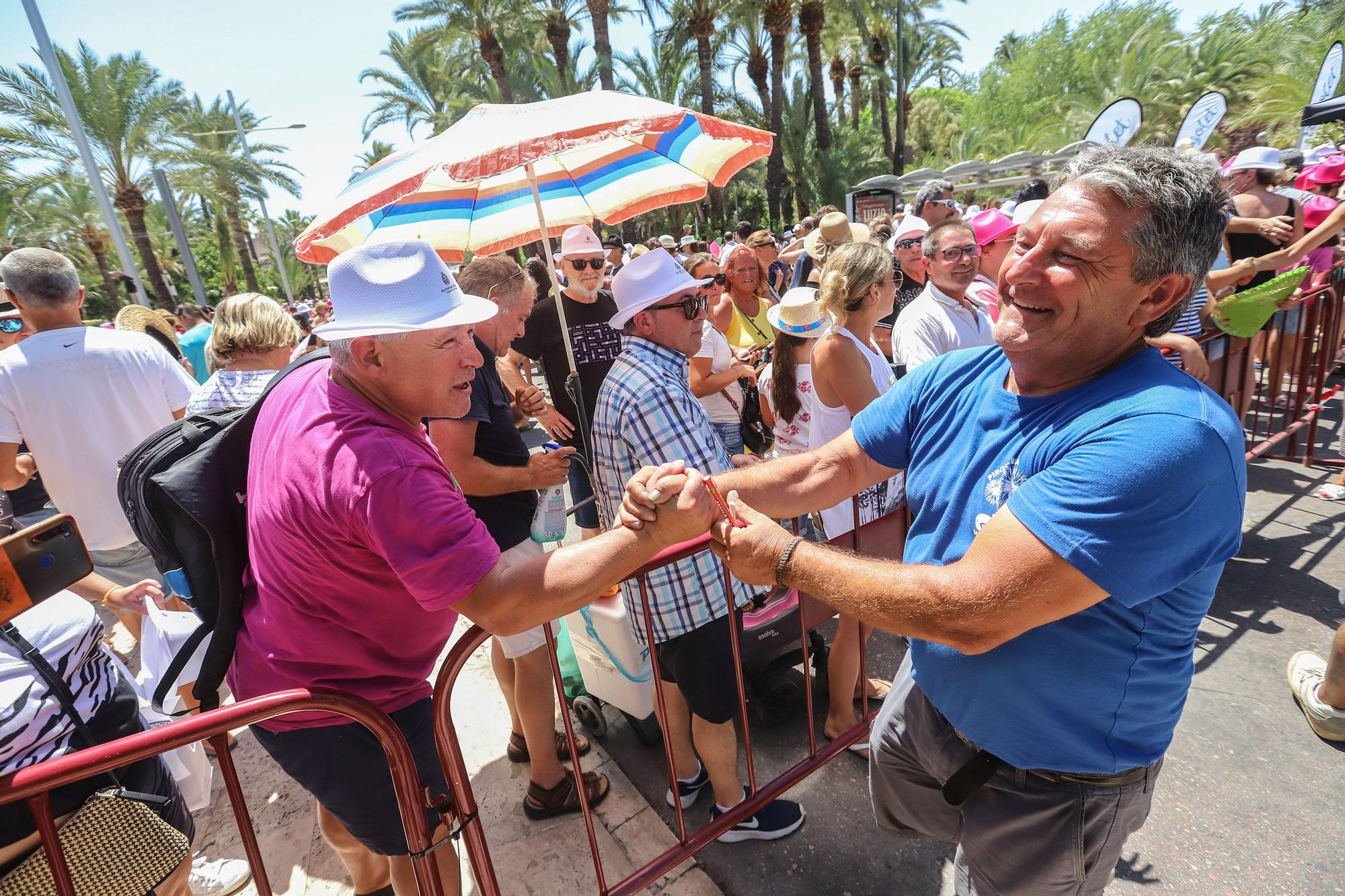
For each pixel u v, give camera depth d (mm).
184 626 2416
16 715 1386
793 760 2695
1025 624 1130
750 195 35625
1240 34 25156
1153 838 2209
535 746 2406
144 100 17891
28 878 1414
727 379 4102
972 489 1362
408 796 1511
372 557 1372
